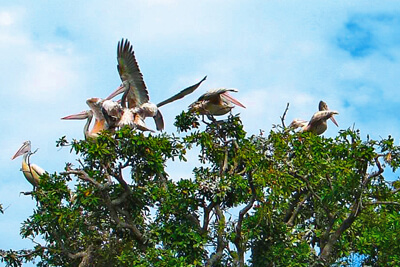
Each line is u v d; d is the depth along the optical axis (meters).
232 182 25.00
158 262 23.62
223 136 27.09
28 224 26.64
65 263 27.11
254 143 26.27
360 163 24.52
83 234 26.23
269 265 25.17
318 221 26.67
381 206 27.20
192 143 26.28
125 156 25.23
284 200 26.34
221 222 24.94
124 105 27.97
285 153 25.94
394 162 24.23
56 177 26.34
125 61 28.45
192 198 25.05
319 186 26.14
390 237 25.58
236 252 25.05
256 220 25.27
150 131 26.45
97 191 25.34
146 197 25.55
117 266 26.12
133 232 25.56
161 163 25.36
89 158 25.27
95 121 28.69
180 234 24.62
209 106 27.31
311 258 24.83
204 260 24.92
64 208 25.91
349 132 25.42
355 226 26.38
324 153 25.77
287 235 25.59
